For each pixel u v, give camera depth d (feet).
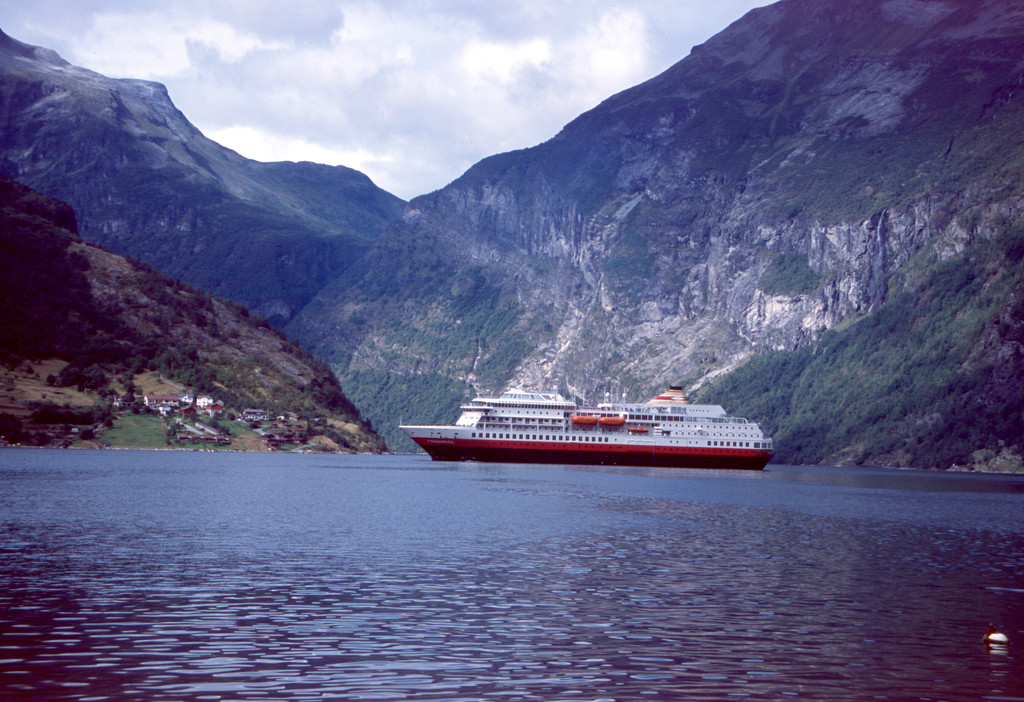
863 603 293.23
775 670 218.59
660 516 539.29
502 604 278.05
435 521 479.82
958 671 221.05
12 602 266.77
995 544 456.04
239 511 499.92
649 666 219.00
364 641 234.99
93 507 495.82
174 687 198.08
